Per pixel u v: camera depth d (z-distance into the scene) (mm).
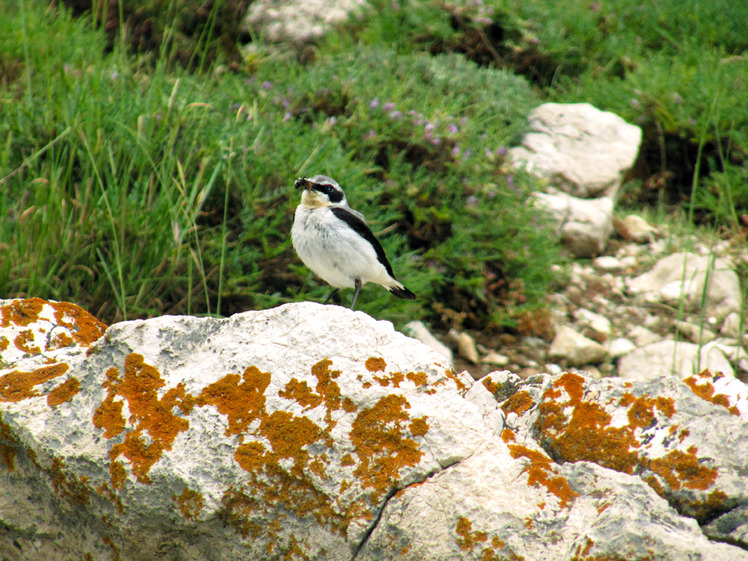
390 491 4262
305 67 16250
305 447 4402
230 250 10641
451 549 4035
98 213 9898
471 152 12594
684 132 15875
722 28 18750
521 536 4016
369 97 13133
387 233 12008
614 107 16781
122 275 9805
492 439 4457
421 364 4715
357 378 4598
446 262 12016
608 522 3916
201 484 4355
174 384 4707
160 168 10688
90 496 4531
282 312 4973
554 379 5094
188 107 10977
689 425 4570
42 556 4949
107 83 11984
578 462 4375
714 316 12352
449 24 18281
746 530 4113
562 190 14539
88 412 4711
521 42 18109
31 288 9023
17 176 10398
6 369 5195
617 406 4777
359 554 4207
